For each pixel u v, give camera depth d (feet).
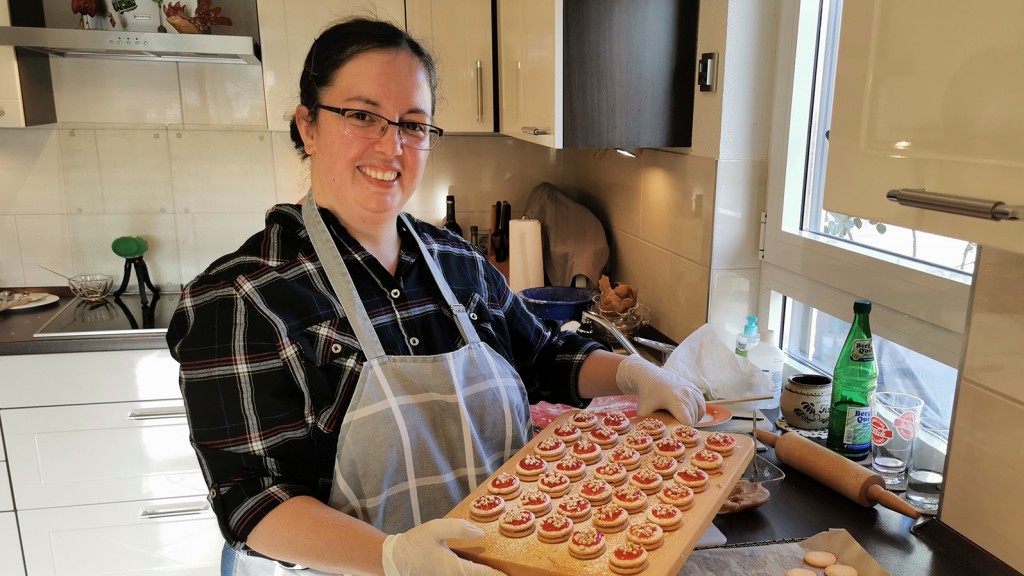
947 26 2.41
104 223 8.44
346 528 2.89
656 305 7.02
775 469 3.97
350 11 7.68
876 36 2.77
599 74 5.80
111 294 8.45
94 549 7.33
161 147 8.38
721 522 3.67
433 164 9.09
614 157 7.95
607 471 3.49
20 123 7.20
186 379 3.08
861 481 3.75
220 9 7.80
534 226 8.11
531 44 6.47
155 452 7.18
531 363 4.39
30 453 7.06
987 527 3.37
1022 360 3.16
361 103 3.22
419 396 3.43
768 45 5.43
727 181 5.65
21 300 7.87
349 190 3.35
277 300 3.21
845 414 4.30
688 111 5.99
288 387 3.16
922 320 4.24
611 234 8.21
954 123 2.40
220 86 8.33
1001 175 2.23
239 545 3.02
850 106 2.94
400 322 3.56
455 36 7.89
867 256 4.63
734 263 5.85
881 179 2.78
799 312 5.79
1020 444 3.19
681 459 3.63
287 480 3.14
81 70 8.07
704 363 4.98
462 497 3.54
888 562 3.37
